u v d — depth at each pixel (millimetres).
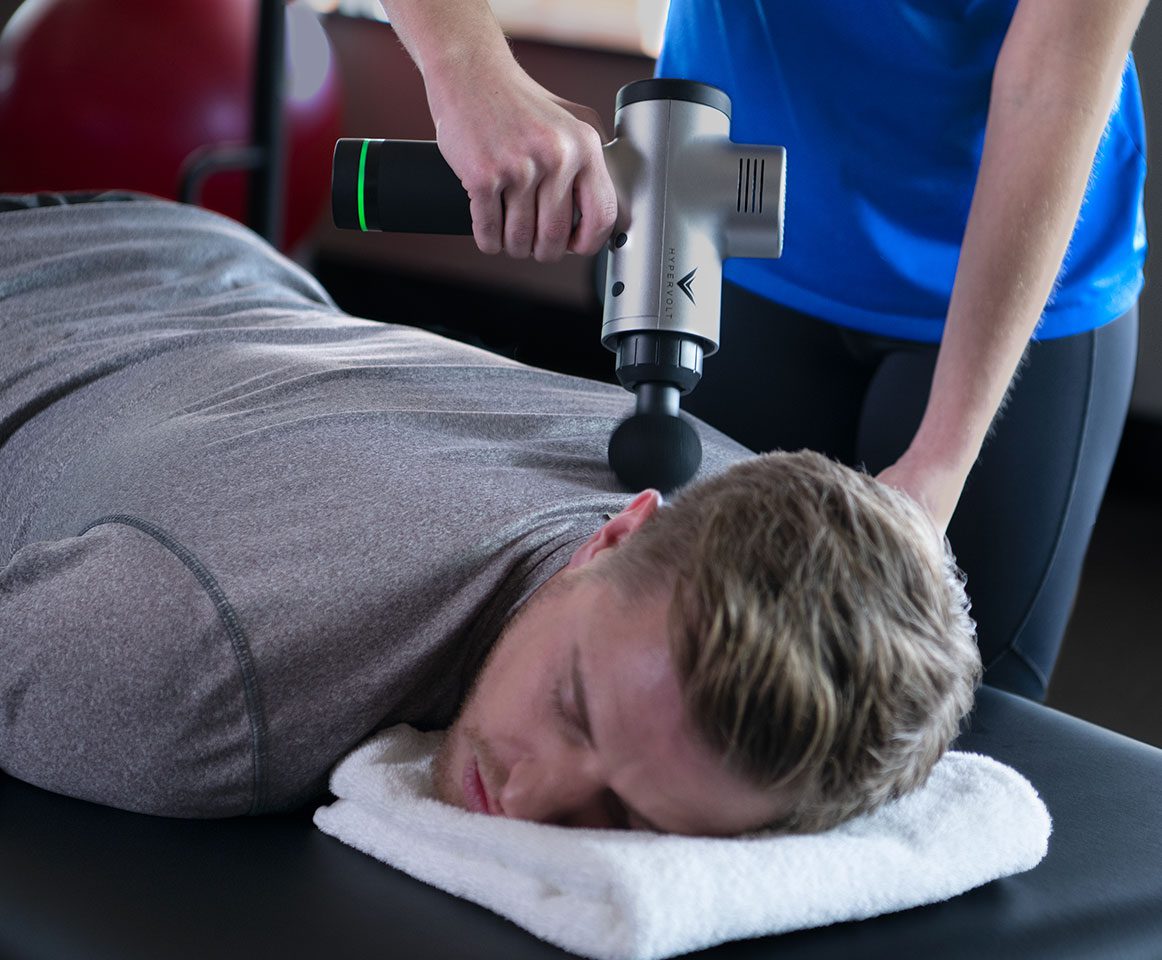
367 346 1274
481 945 706
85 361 1208
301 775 852
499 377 1221
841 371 1437
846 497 763
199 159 2535
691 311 929
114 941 708
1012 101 1071
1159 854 918
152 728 825
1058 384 1306
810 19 1252
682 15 1396
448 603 875
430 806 788
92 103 2850
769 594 708
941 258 1323
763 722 695
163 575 850
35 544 935
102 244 1433
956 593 833
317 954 695
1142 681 2414
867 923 768
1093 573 2975
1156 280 3514
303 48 3299
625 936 667
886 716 726
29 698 863
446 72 926
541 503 938
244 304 1404
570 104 955
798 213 1351
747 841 731
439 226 971
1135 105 1281
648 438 951
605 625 746
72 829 829
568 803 754
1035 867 875
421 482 938
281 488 928
